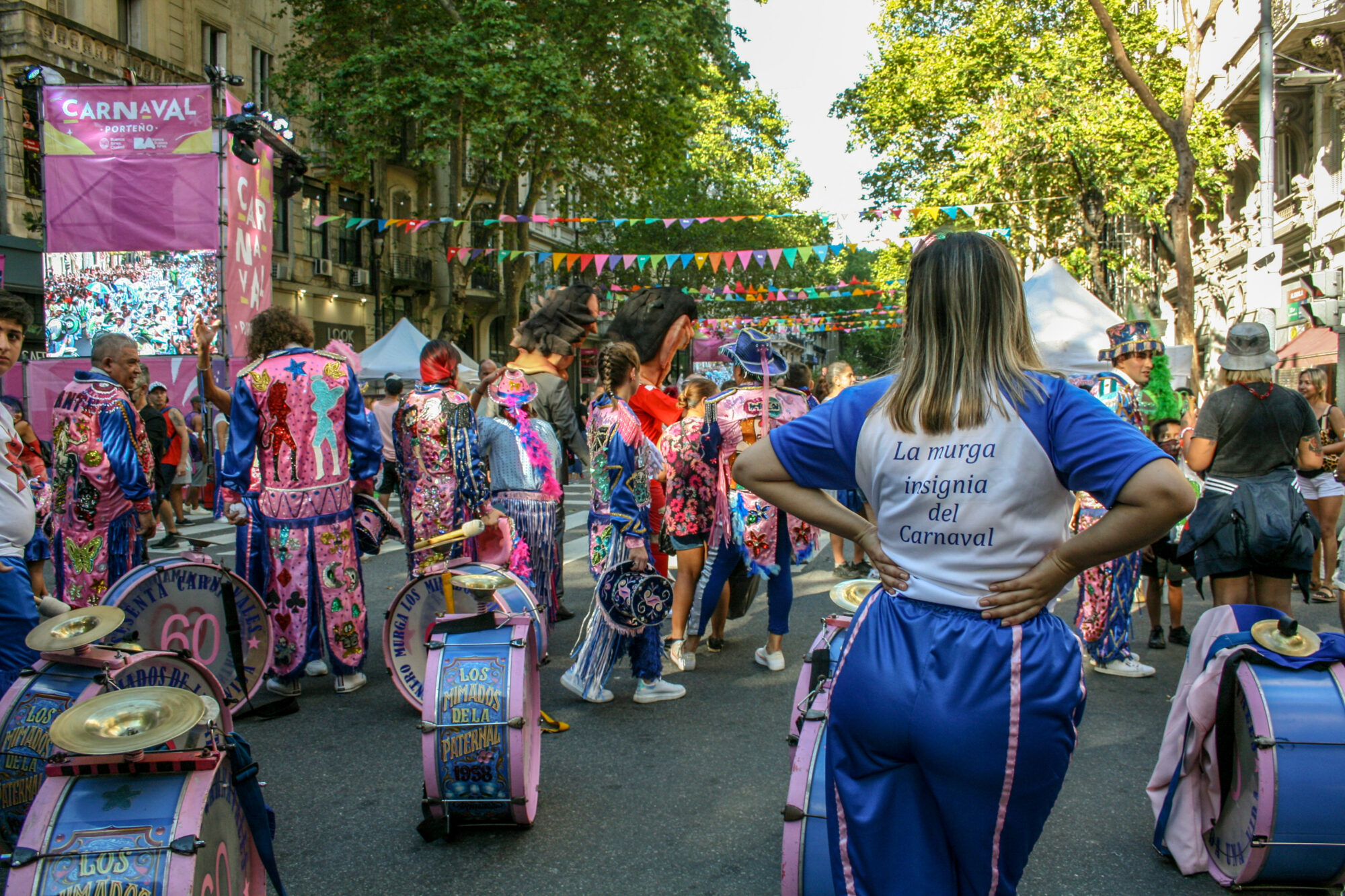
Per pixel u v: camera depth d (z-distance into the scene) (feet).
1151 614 21.62
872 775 6.37
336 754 15.06
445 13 82.02
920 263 6.39
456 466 17.22
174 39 79.56
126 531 17.90
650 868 11.28
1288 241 77.51
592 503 17.89
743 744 15.47
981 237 6.33
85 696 10.29
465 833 12.30
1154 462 5.65
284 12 87.30
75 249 39.22
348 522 18.11
